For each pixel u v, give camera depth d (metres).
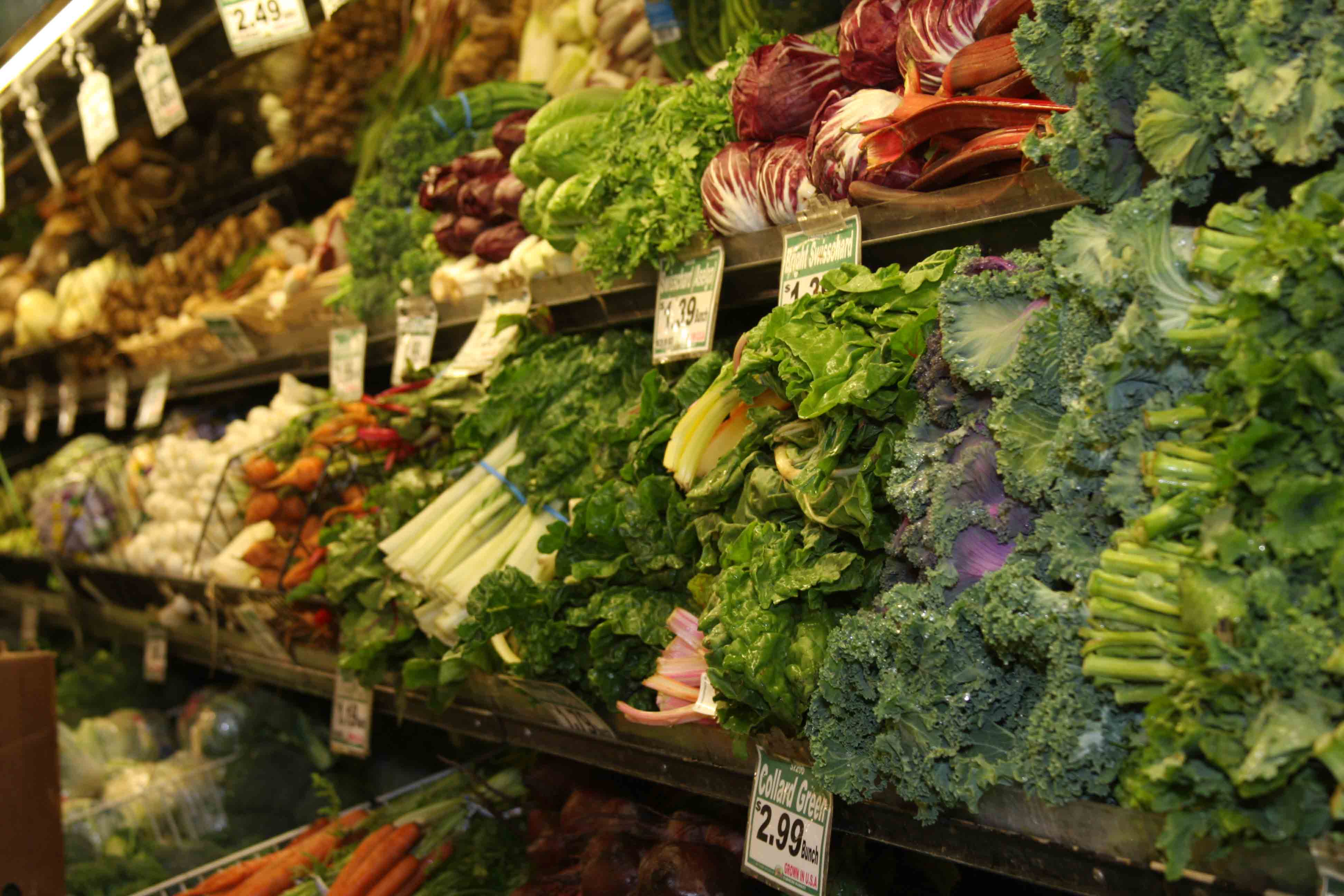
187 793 4.05
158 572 4.36
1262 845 1.10
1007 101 1.69
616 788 2.85
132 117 5.08
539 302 2.80
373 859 3.00
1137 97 1.37
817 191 2.05
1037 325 1.38
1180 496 1.17
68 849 3.87
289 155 5.64
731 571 1.72
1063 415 1.38
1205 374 1.24
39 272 6.83
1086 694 1.23
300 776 4.12
